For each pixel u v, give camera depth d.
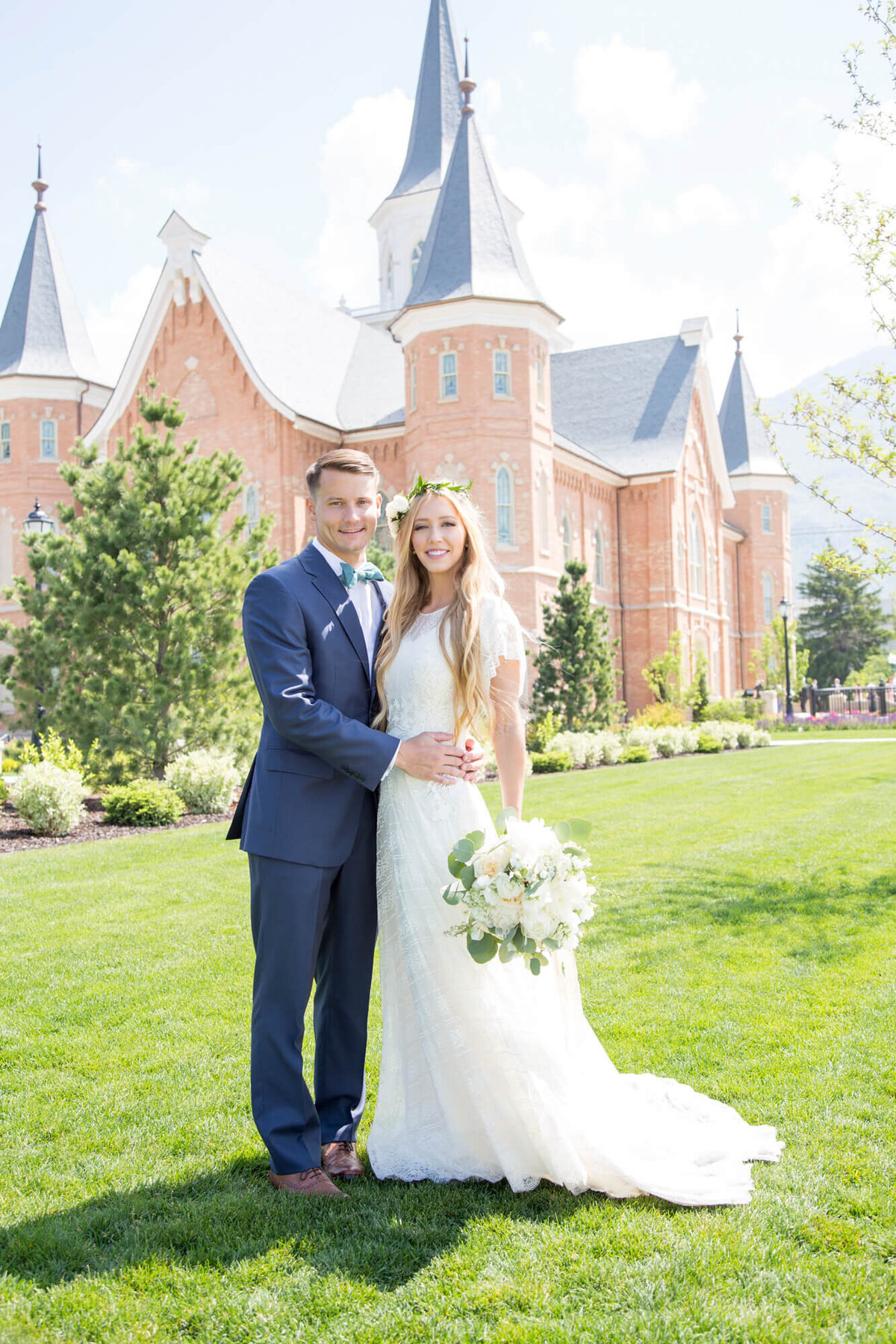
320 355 33.53
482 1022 3.09
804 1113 3.49
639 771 17.98
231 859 8.89
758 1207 2.85
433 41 47.75
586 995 4.88
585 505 35.97
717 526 44.69
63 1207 2.97
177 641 12.62
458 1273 2.55
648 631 38.25
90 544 12.90
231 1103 3.75
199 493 13.26
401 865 3.22
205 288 30.12
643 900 6.92
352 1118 3.41
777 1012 4.58
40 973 5.44
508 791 3.43
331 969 3.42
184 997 5.03
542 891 2.91
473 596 3.37
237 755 13.44
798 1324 2.29
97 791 13.98
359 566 3.52
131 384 31.67
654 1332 2.26
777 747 25.48
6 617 36.47
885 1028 4.32
